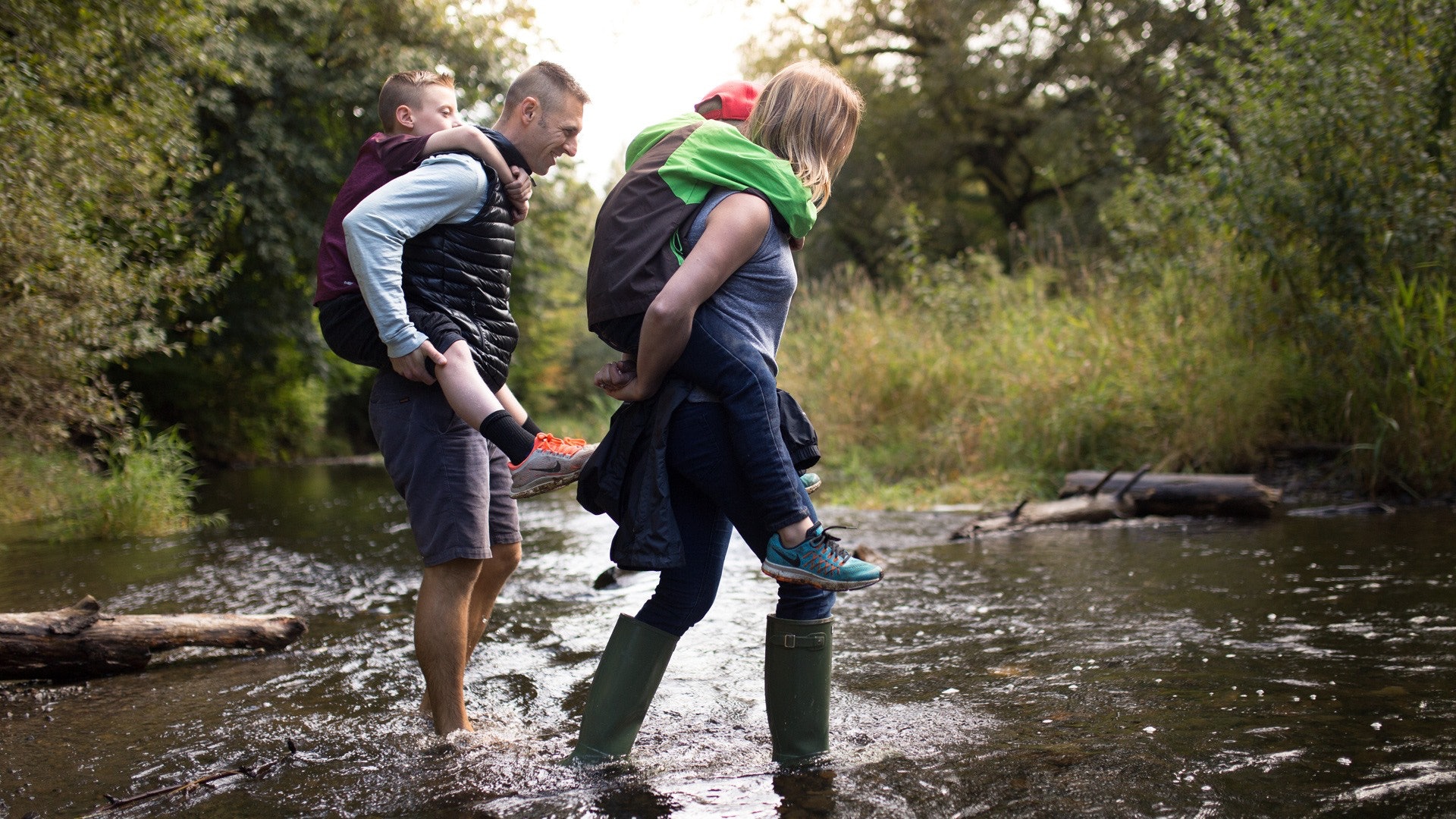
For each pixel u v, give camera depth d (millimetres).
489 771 2037
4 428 7160
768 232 1974
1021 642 2961
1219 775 1822
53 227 6699
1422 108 6059
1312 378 6633
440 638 2312
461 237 2312
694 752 2123
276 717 2514
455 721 2328
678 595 2057
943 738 2125
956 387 8445
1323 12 6547
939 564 4430
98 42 7707
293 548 5711
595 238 2035
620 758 2072
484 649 3176
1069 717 2219
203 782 2033
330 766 2115
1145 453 6871
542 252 18078
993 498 6707
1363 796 1693
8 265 6707
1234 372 6723
